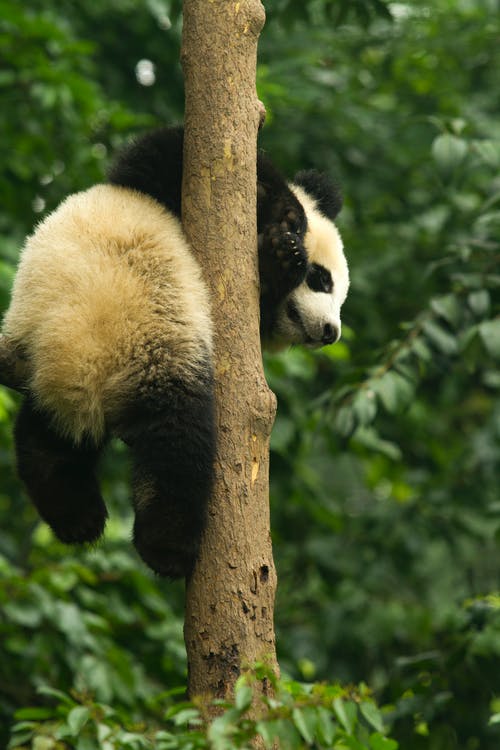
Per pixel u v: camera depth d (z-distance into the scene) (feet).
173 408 21.30
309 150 51.29
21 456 24.86
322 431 46.39
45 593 33.53
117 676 33.12
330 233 29.73
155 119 51.19
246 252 21.99
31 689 37.63
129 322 21.83
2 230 45.78
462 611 32.81
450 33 53.78
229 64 22.41
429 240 52.06
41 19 42.39
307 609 51.75
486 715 31.17
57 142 47.03
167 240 22.59
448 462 53.72
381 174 52.70
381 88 55.31
